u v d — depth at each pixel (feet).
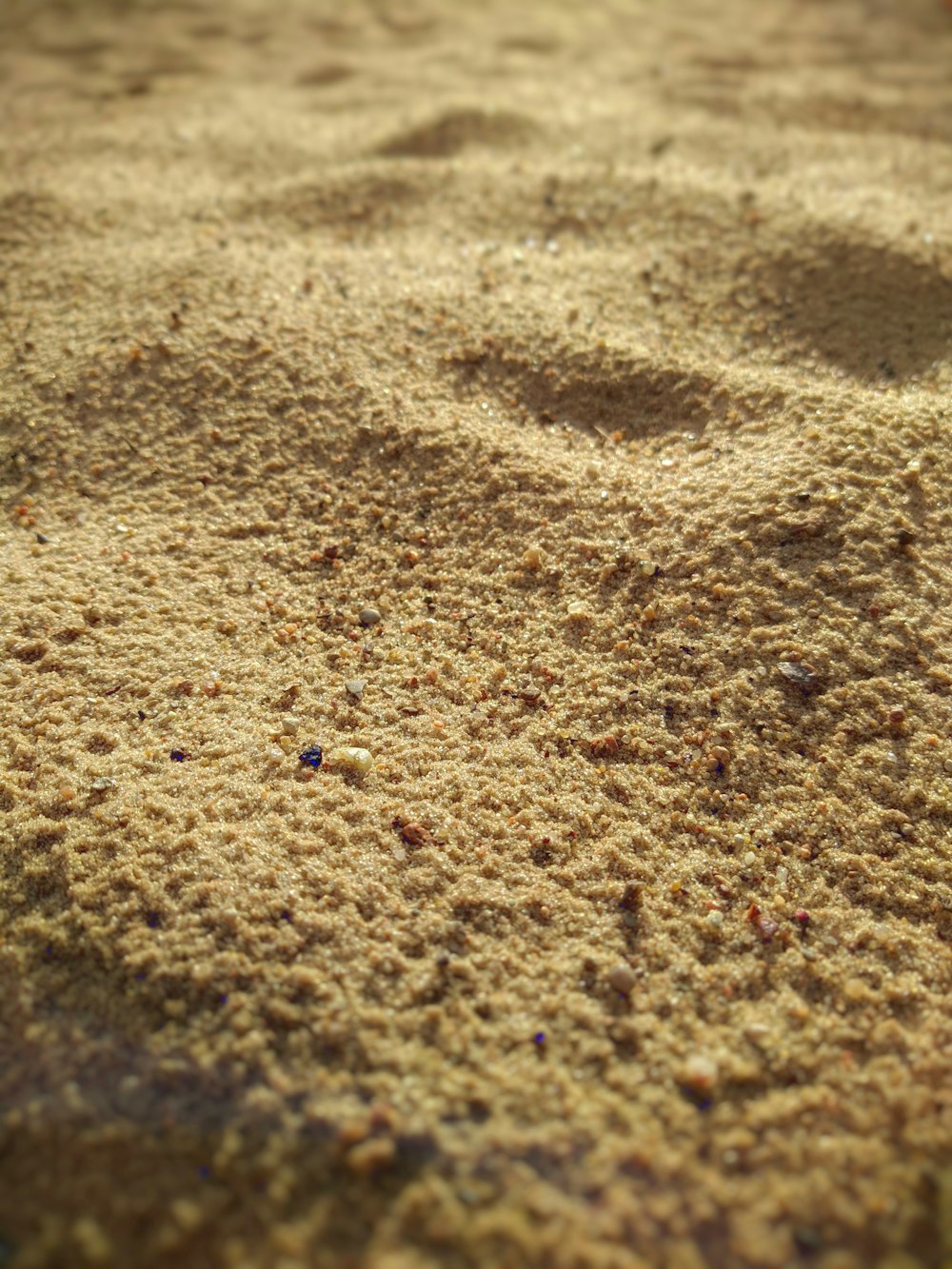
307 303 0.48
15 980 0.28
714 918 0.30
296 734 0.34
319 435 0.43
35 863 0.30
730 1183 0.25
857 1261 0.24
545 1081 0.26
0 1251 0.24
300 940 0.28
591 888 0.31
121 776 0.32
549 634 0.37
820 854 0.32
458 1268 0.23
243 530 0.41
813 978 0.29
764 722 0.34
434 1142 0.25
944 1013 0.29
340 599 0.39
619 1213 0.24
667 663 0.36
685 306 0.50
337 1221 0.24
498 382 0.45
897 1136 0.26
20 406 0.44
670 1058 0.27
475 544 0.40
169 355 0.45
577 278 0.51
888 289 0.50
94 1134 0.25
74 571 0.39
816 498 0.39
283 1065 0.26
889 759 0.33
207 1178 0.25
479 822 0.32
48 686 0.35
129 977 0.28
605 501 0.41
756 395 0.44
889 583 0.37
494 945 0.29
